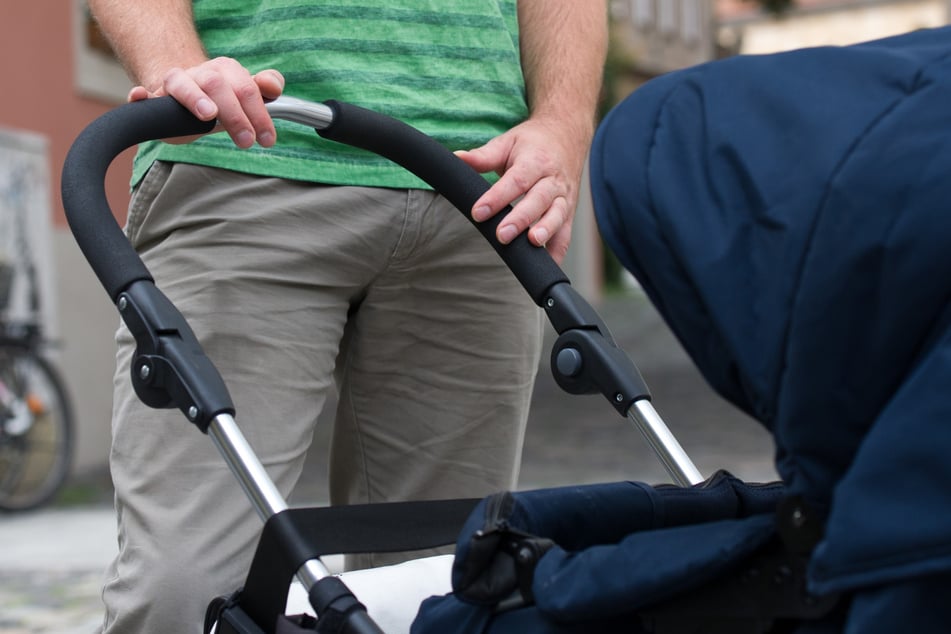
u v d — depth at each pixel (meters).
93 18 2.41
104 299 9.52
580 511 1.87
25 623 4.68
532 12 2.70
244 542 2.24
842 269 1.47
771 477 7.60
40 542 6.34
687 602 1.63
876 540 1.35
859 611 1.39
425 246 2.46
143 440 2.26
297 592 1.99
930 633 1.37
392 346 2.55
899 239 1.43
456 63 2.51
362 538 1.89
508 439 2.62
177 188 2.36
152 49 2.27
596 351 2.19
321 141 2.40
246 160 2.35
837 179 1.50
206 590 2.19
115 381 2.36
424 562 2.13
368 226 2.40
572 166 2.46
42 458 7.45
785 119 1.60
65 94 9.28
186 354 1.91
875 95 1.56
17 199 8.66
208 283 2.32
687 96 1.73
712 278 1.60
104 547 6.16
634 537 1.64
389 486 2.61
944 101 1.49
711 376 1.70
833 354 1.48
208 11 2.49
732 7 38.00
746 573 1.59
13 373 7.44
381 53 2.46
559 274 2.27
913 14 37.41
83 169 2.01
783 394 1.53
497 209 2.29
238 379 2.31
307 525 1.85
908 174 1.45
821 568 1.40
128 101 2.24
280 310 2.35
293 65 2.43
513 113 2.58
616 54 18.19
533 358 2.64
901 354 1.46
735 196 1.61
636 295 23.62
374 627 1.72
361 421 2.62
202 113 2.08
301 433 2.36
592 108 2.62
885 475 1.37
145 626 2.20
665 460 2.13
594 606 1.61
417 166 2.30
